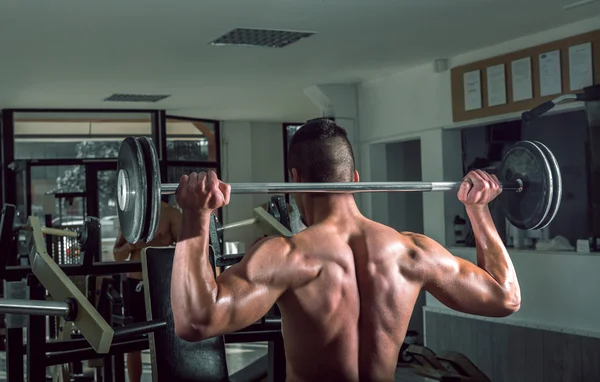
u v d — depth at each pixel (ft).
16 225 11.46
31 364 9.84
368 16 16.62
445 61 21.99
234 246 34.04
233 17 16.37
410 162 28.73
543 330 18.22
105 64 21.35
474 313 5.71
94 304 14.35
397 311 5.37
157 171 4.85
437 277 5.54
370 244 5.41
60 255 25.16
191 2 15.01
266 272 5.02
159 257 10.25
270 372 11.03
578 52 17.67
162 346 9.87
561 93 18.21
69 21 16.28
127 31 17.39
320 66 22.80
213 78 24.40
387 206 27.25
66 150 30.66
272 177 38.06
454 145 22.72
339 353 5.22
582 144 21.80
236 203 36.45
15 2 14.62
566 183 22.11
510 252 19.42
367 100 26.30
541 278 18.48
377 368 5.28
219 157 36.58
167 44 18.95
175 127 33.99
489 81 20.48
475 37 19.17
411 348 10.81
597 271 16.90
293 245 5.25
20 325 10.74
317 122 5.77
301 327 5.21
